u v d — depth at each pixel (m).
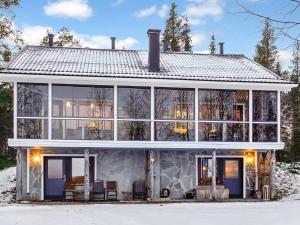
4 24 29.44
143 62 23.61
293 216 15.04
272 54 38.28
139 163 21.34
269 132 21.41
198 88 21.19
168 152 21.48
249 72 22.94
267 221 13.96
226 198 20.53
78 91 20.64
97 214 15.58
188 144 20.56
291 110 35.81
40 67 20.72
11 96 32.03
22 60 21.86
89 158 21.11
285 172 29.14
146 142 20.33
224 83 20.83
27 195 20.42
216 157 21.88
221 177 21.86
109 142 20.08
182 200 19.98
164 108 21.02
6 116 33.53
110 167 21.17
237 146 20.83
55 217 14.76
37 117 19.73
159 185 21.06
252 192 21.89
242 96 21.59
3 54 29.56
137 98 20.84
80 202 19.41
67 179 20.86
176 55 26.50
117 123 20.36
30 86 20.00
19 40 30.00
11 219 14.25
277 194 23.06
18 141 19.44
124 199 20.88
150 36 21.95
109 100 20.81
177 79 20.38
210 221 13.98
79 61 22.83
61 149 20.70
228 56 27.31
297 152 34.84
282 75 38.56
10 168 32.59
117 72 20.89
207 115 21.34
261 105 21.55
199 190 20.41
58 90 20.42
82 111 20.75
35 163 20.58
